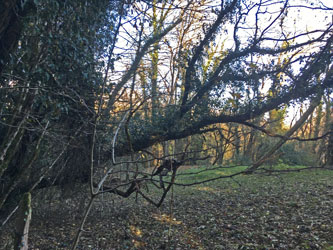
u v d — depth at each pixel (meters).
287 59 7.86
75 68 5.34
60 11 4.78
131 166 5.85
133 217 8.24
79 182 7.09
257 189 11.95
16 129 3.97
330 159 17.42
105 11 5.68
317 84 7.26
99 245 6.17
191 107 7.93
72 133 5.60
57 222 7.57
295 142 20.48
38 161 5.61
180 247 5.96
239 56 7.94
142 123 7.48
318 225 6.43
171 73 8.45
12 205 5.53
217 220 7.74
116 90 5.95
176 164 3.69
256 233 6.39
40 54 4.52
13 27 4.28
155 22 7.47
